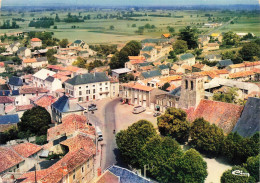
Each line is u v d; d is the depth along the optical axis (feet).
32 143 431.84
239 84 631.97
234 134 372.17
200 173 317.01
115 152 421.18
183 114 427.74
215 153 392.27
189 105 476.54
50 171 312.91
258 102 410.72
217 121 438.40
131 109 611.88
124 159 378.32
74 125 429.79
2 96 589.73
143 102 623.77
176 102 550.77
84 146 378.12
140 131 372.58
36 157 390.01
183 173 322.14
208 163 375.45
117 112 595.47
